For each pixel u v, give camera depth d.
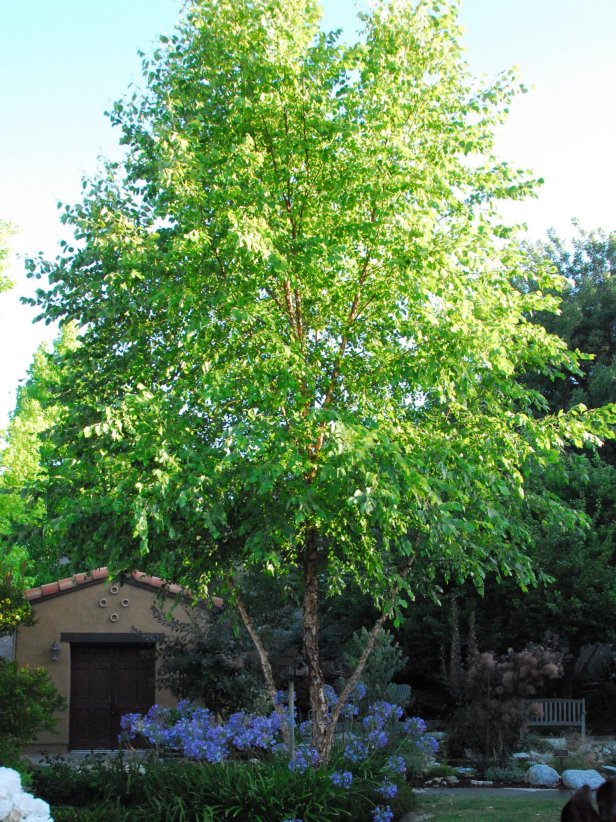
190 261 9.83
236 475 9.51
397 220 9.45
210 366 10.11
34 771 11.57
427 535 11.18
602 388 26.22
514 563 11.05
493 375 9.96
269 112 10.05
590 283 30.64
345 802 10.04
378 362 10.71
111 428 9.16
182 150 9.74
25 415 25.14
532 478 12.71
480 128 10.73
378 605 12.16
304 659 11.14
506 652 21.47
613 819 1.67
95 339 11.17
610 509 21.81
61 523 9.11
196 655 16.91
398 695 17.50
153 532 10.10
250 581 17.41
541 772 13.59
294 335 10.58
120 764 11.62
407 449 9.84
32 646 19.36
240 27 10.36
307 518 10.55
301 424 9.53
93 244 10.02
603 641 20.27
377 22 10.80
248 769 10.48
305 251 9.73
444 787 13.43
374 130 10.05
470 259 10.02
